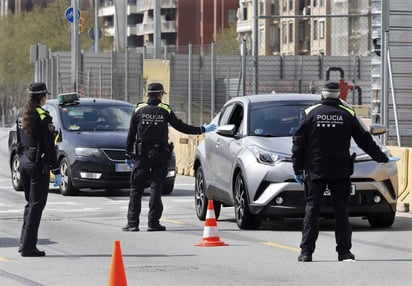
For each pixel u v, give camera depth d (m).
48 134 30.36
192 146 66.31
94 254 30.80
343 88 99.00
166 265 28.30
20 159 30.73
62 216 42.34
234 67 102.31
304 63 111.75
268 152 35.28
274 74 110.81
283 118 37.44
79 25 111.38
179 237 34.81
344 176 28.42
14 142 55.34
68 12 110.31
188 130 37.12
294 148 28.55
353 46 188.25
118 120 53.66
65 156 51.44
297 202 34.59
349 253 28.81
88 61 111.00
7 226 38.84
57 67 103.69
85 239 34.50
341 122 28.31
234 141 37.41
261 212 35.03
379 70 59.00
